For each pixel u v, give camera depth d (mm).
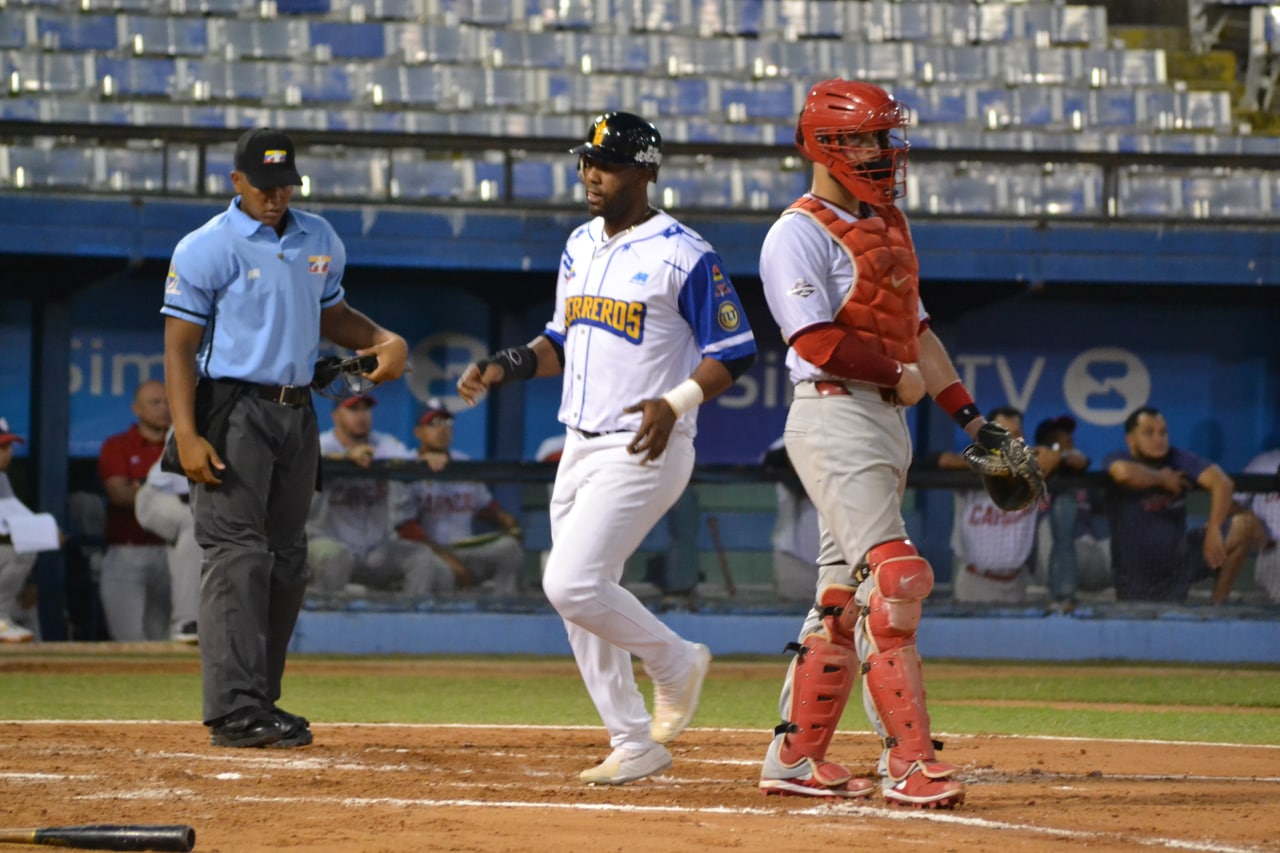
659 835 12664
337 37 50875
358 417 37469
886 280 14664
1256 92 56812
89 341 43094
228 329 19391
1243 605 38125
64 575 40500
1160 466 38156
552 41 52000
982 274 42281
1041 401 46906
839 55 53500
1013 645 37500
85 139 43375
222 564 19172
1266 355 47531
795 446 14961
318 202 40438
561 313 16906
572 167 47562
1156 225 42531
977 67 54062
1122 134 52188
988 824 13500
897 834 12875
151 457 37031
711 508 37406
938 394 16125
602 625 15539
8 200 39000
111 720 22859
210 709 19016
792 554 37500
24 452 42781
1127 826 13500
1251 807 14781
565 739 20750
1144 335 47094
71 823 13133
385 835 12562
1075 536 37875
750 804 14695
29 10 49000
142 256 39750
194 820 13297
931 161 41562
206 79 48719
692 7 54031
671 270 15523
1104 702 28375
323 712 25047
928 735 14656
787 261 14555
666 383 15758
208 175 45719
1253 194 50281
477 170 46969
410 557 36812
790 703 15430
